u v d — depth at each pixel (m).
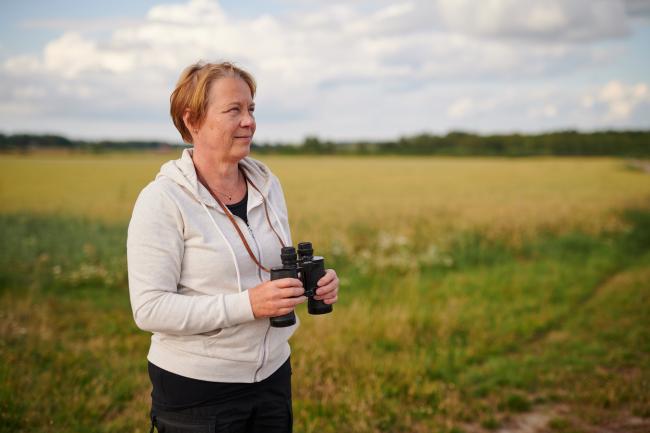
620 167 48.84
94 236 11.09
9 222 12.94
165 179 1.80
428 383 4.31
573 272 8.95
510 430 3.74
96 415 3.68
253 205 1.92
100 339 5.35
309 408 3.79
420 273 9.12
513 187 27.22
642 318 6.23
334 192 23.62
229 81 1.80
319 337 5.14
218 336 1.76
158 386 1.82
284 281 1.68
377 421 3.66
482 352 5.18
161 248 1.71
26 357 4.57
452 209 16.50
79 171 34.53
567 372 4.70
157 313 1.66
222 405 1.81
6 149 60.53
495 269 9.33
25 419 3.44
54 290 7.82
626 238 12.54
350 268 9.15
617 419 3.84
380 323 5.59
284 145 83.38
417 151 83.00
